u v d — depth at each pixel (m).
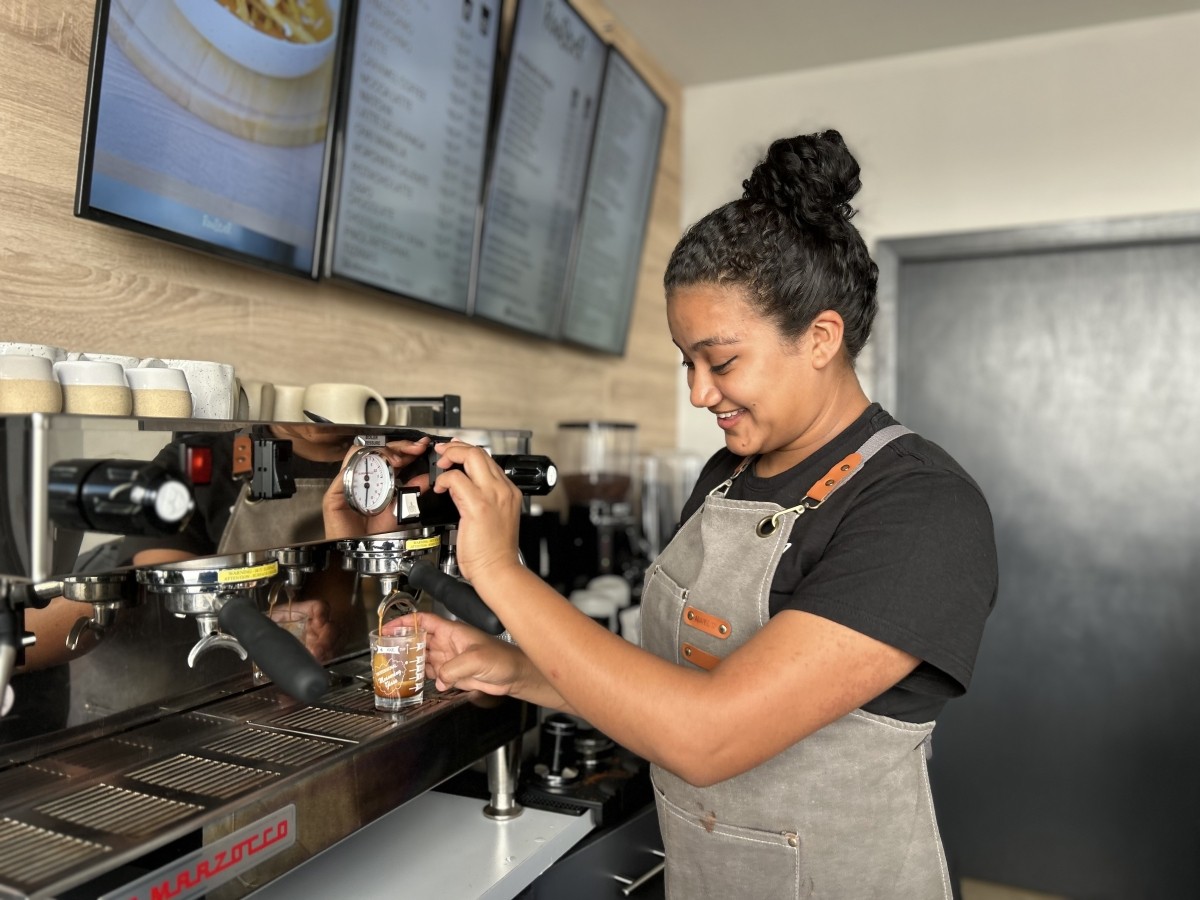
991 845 2.77
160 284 1.27
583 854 1.29
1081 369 2.67
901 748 0.96
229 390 1.08
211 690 1.10
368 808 1.00
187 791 0.87
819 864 0.99
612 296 2.52
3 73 1.07
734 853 1.03
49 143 1.12
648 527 2.68
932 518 0.87
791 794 0.99
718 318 0.92
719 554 1.05
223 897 0.83
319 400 1.28
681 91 3.02
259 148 1.34
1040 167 2.63
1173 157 2.51
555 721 1.46
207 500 0.79
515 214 2.02
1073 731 2.70
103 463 0.70
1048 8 2.46
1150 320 2.61
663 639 1.11
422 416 1.41
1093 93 2.58
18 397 0.79
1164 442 2.61
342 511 0.94
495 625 0.90
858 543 0.88
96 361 0.92
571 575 2.18
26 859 0.73
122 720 0.99
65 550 0.69
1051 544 2.72
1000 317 2.75
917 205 2.76
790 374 0.94
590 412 2.51
